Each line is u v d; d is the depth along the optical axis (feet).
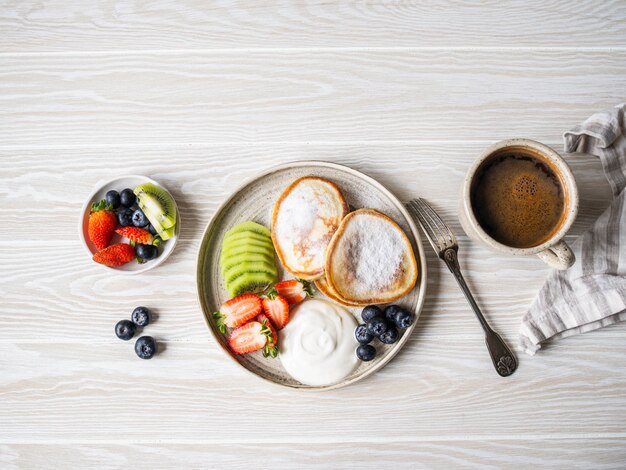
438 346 2.25
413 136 2.29
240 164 2.30
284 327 2.17
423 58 2.30
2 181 2.31
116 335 2.26
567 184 1.95
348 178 2.19
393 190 2.28
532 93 2.29
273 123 2.30
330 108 2.30
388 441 2.26
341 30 2.32
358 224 2.11
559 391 2.24
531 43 2.30
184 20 2.33
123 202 2.20
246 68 2.32
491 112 2.29
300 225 2.14
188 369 2.27
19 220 2.30
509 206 2.01
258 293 2.20
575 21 2.30
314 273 2.13
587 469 2.24
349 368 2.16
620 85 2.28
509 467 2.25
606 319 2.20
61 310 2.29
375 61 2.31
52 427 2.29
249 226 2.20
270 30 2.32
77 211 2.31
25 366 2.29
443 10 2.31
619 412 2.23
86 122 2.32
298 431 2.26
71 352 2.29
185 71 2.32
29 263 2.30
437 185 2.28
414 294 2.17
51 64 2.34
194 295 2.27
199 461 2.28
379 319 2.09
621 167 2.21
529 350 2.21
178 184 2.30
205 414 2.27
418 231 2.14
